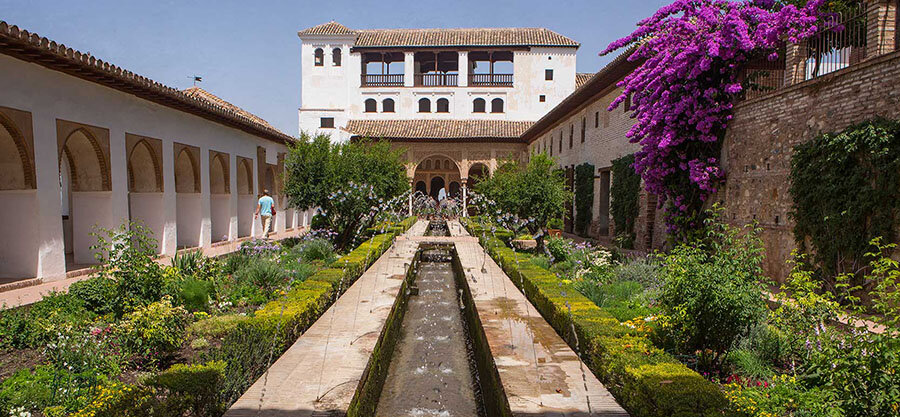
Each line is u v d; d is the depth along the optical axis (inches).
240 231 650.8
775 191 319.9
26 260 318.0
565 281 324.5
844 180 255.4
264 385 166.7
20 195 315.0
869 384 121.3
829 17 322.7
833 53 331.3
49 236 325.1
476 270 421.1
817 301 180.5
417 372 241.3
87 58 315.0
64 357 175.8
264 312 228.2
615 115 622.5
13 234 316.5
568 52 1211.2
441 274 524.7
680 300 184.9
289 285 314.0
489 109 1226.6
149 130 431.8
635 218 560.1
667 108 406.3
